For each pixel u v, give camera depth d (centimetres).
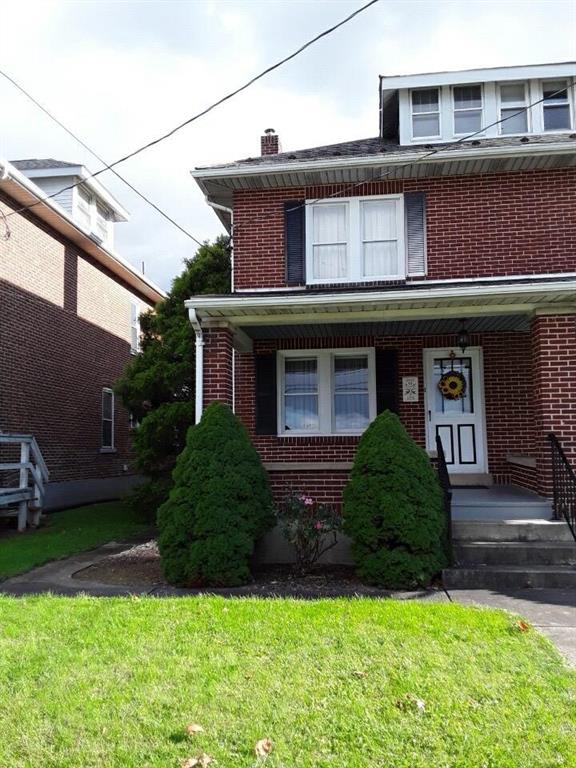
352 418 1136
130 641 488
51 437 1556
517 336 1102
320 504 849
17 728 347
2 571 810
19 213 1422
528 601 629
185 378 1325
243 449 804
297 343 1132
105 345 1908
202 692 390
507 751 314
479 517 836
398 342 1121
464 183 1089
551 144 1015
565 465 792
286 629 512
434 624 524
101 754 319
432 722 346
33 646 478
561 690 387
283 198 1138
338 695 383
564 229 1052
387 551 714
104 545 1066
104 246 1767
